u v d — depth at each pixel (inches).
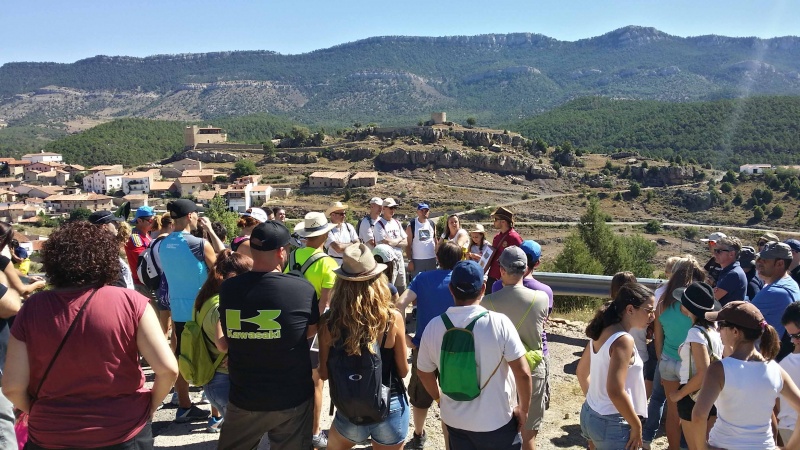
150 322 135.4
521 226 4175.7
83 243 131.4
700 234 3956.7
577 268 921.5
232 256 202.8
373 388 167.0
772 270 235.0
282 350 161.3
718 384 160.7
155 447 216.8
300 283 166.9
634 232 4062.5
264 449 214.4
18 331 129.0
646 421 223.6
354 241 350.3
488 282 294.7
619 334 169.0
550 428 239.3
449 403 165.9
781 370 164.2
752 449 159.5
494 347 160.7
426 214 390.6
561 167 5851.4
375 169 5728.3
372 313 166.2
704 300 187.8
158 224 326.3
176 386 243.6
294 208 4544.8
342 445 182.5
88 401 130.0
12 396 127.4
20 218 4060.0
